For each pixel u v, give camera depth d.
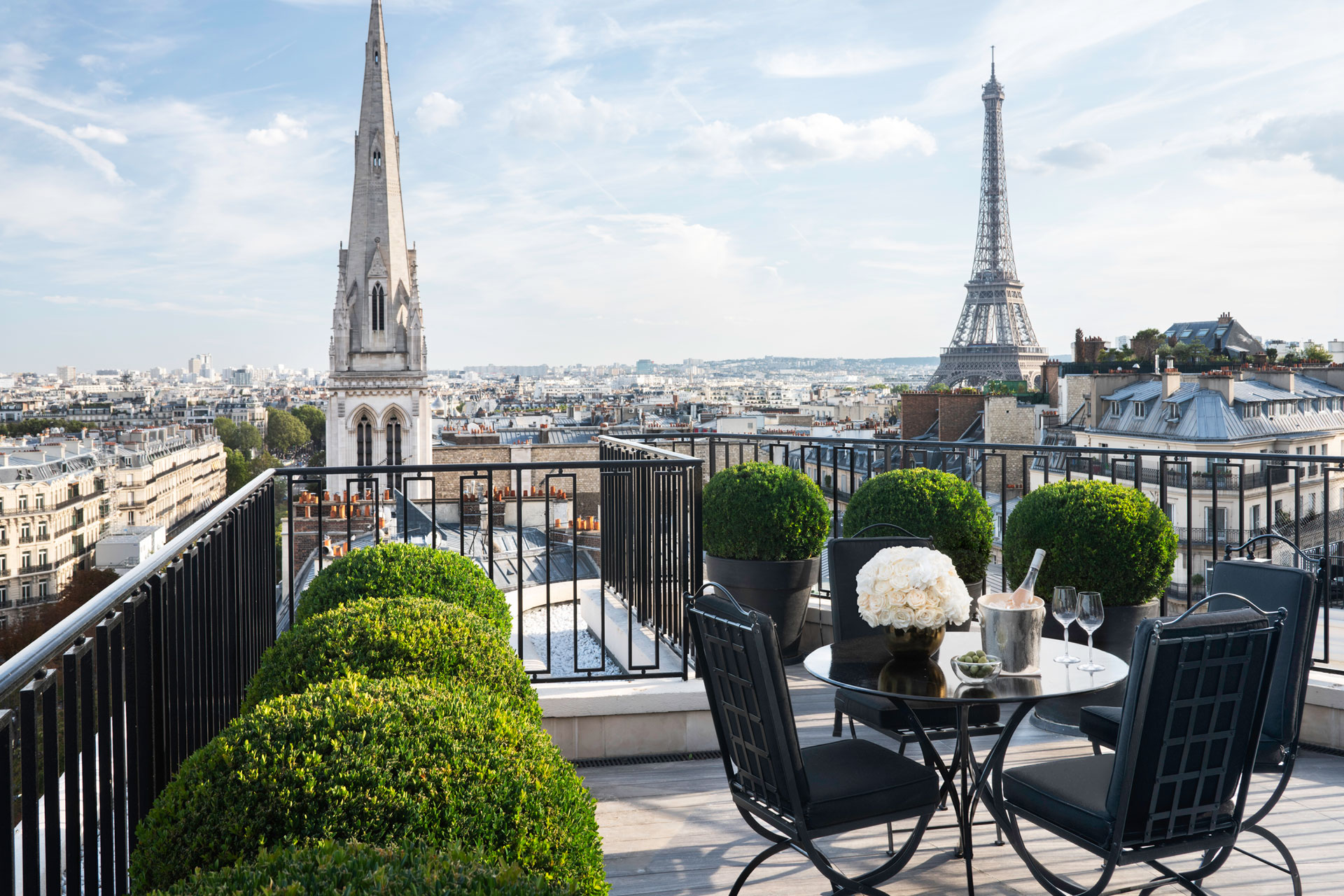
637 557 6.48
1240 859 3.57
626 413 103.00
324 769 1.69
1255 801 4.12
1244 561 3.54
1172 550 4.98
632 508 6.55
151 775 2.49
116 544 95.19
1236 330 67.12
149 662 2.48
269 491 4.94
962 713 3.38
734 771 3.21
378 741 1.79
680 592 5.59
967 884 3.33
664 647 5.90
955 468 28.25
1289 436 37.62
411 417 70.12
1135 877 3.43
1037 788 2.93
